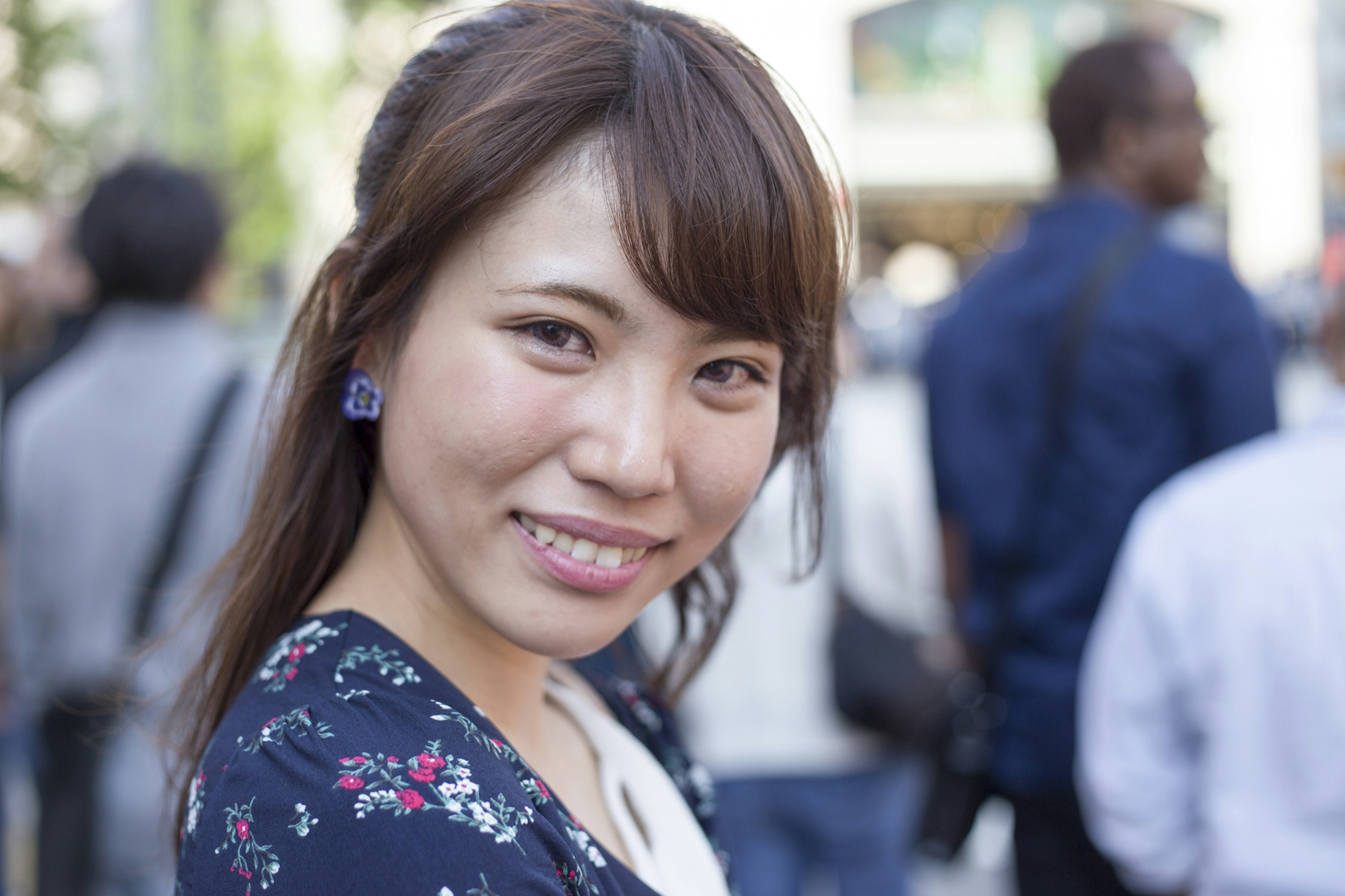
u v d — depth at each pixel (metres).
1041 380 2.25
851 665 2.36
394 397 0.84
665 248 0.74
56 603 2.11
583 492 0.79
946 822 2.34
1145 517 1.96
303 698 0.80
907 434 6.94
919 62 20.22
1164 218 2.41
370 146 0.88
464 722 0.78
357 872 0.68
